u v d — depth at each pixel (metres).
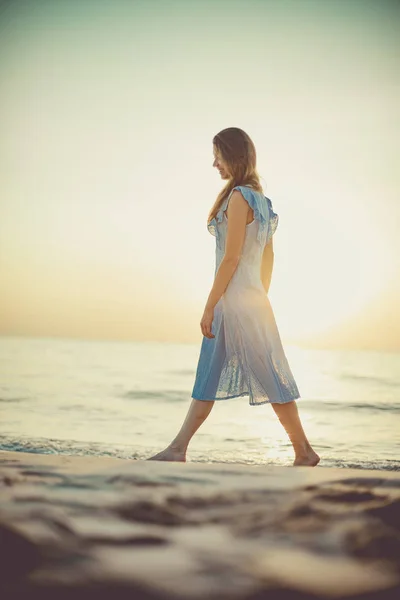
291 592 0.93
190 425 2.73
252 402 2.65
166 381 11.30
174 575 0.98
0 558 1.02
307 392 9.96
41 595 0.90
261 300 2.72
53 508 1.32
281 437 5.15
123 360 18.19
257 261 2.74
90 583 0.94
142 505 1.36
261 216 2.71
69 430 5.57
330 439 5.21
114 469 1.74
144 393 9.22
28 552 1.05
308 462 2.65
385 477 1.67
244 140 2.81
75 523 1.22
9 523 1.19
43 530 1.17
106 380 11.30
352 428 6.05
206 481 1.60
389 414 7.27
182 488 1.52
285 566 1.03
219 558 1.06
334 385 11.56
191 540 1.14
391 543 1.14
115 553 1.06
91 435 5.28
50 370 13.69
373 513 1.32
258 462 3.98
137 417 6.70
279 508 1.36
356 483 1.60
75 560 1.03
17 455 1.97
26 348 22.78
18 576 0.96
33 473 1.67
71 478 1.61
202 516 1.30
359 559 1.07
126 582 0.95
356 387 11.09
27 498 1.40
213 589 0.93
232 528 1.22
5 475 1.64
